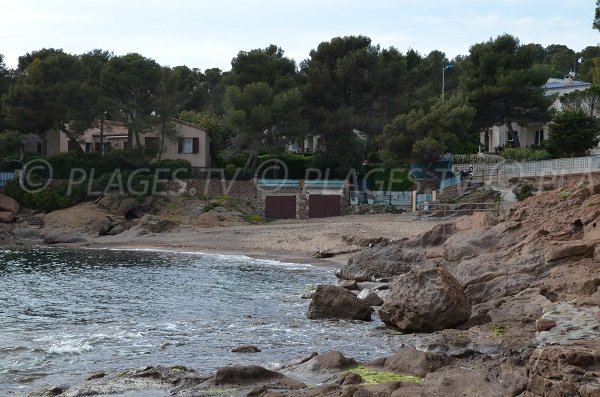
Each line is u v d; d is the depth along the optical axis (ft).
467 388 47.80
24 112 245.86
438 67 366.22
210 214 235.40
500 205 195.21
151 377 57.57
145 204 239.91
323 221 228.43
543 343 60.18
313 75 264.31
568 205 103.65
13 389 56.90
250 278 132.87
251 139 255.70
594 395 37.83
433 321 77.05
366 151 286.46
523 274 88.63
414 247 121.29
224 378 54.39
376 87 266.36
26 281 128.16
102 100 248.52
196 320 88.58
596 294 71.92
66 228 224.74
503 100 276.41
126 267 152.05
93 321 88.38
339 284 115.24
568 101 267.80
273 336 77.61
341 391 48.01
